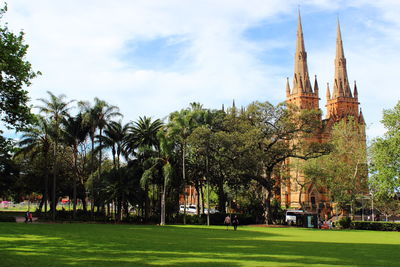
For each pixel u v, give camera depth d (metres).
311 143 61.78
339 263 18.52
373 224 59.91
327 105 132.00
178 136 60.62
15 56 27.92
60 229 38.31
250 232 44.81
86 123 61.16
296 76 122.88
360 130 70.94
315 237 39.72
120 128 65.31
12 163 71.06
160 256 19.30
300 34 123.69
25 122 29.28
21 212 89.62
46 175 66.38
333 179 68.12
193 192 118.44
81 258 17.91
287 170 74.94
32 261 16.55
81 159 76.31
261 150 59.34
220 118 66.62
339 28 129.75
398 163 54.38
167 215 66.00
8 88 27.64
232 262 17.62
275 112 60.88
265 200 66.00
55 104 61.25
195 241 29.58
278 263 17.73
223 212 67.94
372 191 66.94
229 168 64.44
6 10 28.03
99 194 61.94
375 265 18.09
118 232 36.97
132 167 64.25
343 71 127.62
